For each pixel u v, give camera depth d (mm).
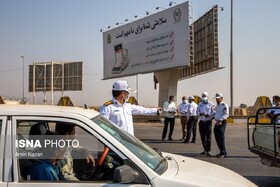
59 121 3197
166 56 27859
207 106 10734
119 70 34188
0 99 25906
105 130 3301
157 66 28891
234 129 20578
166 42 27797
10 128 3086
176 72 28734
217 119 10391
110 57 35812
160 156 3709
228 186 3160
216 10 27172
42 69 45500
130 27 32531
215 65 27094
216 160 9828
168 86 28875
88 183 3074
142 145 3672
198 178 3201
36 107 3332
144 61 30609
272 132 6234
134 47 31984
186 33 25812
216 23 27188
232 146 12883
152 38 29500
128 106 5484
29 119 3150
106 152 3330
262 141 6773
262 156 6559
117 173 2928
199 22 30875
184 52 25969
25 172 3160
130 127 5395
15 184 3004
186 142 14047
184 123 14867
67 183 3074
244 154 10906
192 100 13922
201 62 30609
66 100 23156
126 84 5355
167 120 14859
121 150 3143
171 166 3502
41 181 3109
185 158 4145
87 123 3225
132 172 2986
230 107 26391
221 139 10367
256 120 7219
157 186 3012
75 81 43062
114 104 5348
